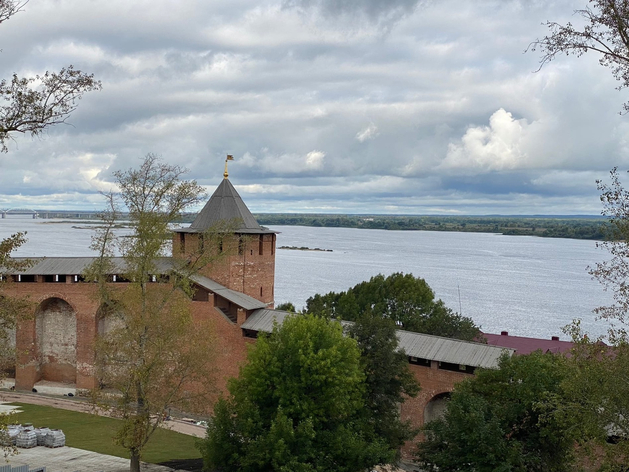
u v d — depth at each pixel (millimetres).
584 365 24156
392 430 36625
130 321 36469
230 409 36000
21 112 22266
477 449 29062
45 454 39188
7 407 49281
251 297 54188
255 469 33469
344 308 68500
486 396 32969
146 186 37719
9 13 21188
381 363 37250
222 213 56438
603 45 21578
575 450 28969
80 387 53531
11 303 25141
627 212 22500
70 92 23094
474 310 138125
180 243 55969
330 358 34781
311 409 34562
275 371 35594
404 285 72062
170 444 43094
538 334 109875
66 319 55531
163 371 36375
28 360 54375
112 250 45031
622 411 23203
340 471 32812
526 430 30938
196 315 51125
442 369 42281
